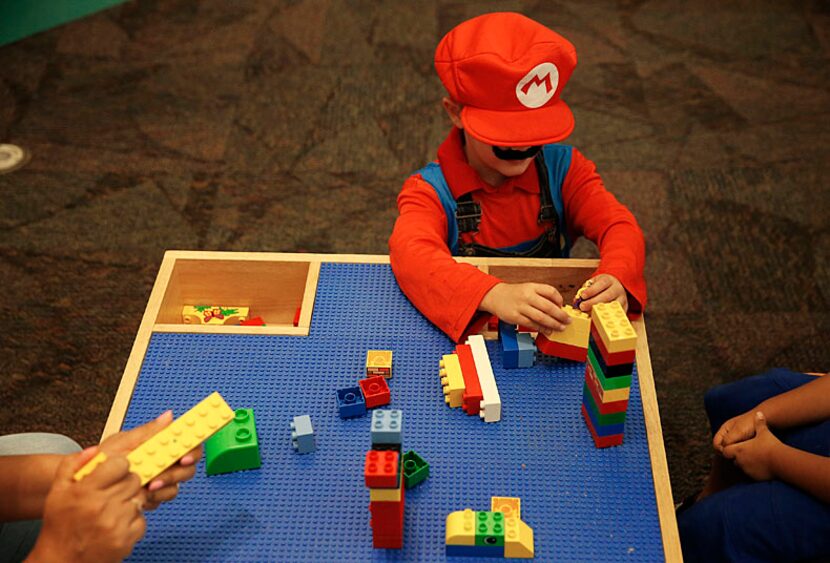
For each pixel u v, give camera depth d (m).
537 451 1.13
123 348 2.05
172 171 2.53
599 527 1.05
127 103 2.77
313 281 1.37
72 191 2.46
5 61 2.92
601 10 3.18
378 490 0.95
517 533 1.01
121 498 0.88
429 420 1.17
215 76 2.88
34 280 2.21
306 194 2.45
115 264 2.25
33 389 1.96
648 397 1.19
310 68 2.91
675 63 2.92
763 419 1.24
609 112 2.73
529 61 1.32
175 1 3.23
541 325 1.20
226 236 2.33
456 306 1.25
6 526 1.14
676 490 1.76
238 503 1.07
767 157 2.56
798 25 3.09
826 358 2.00
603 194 1.52
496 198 1.54
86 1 3.21
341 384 1.22
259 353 1.26
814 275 2.21
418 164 2.55
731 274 2.21
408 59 2.96
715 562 1.21
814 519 1.14
